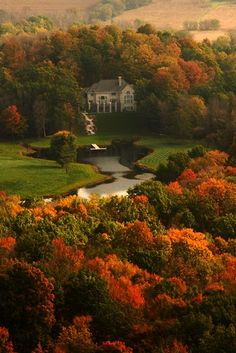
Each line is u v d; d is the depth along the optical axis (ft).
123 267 333.62
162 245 378.73
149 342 256.73
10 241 375.66
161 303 284.00
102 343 263.70
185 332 255.29
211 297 277.85
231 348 241.14
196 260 358.84
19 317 277.64
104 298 287.07
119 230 409.49
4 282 284.82
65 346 261.85
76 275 299.99
